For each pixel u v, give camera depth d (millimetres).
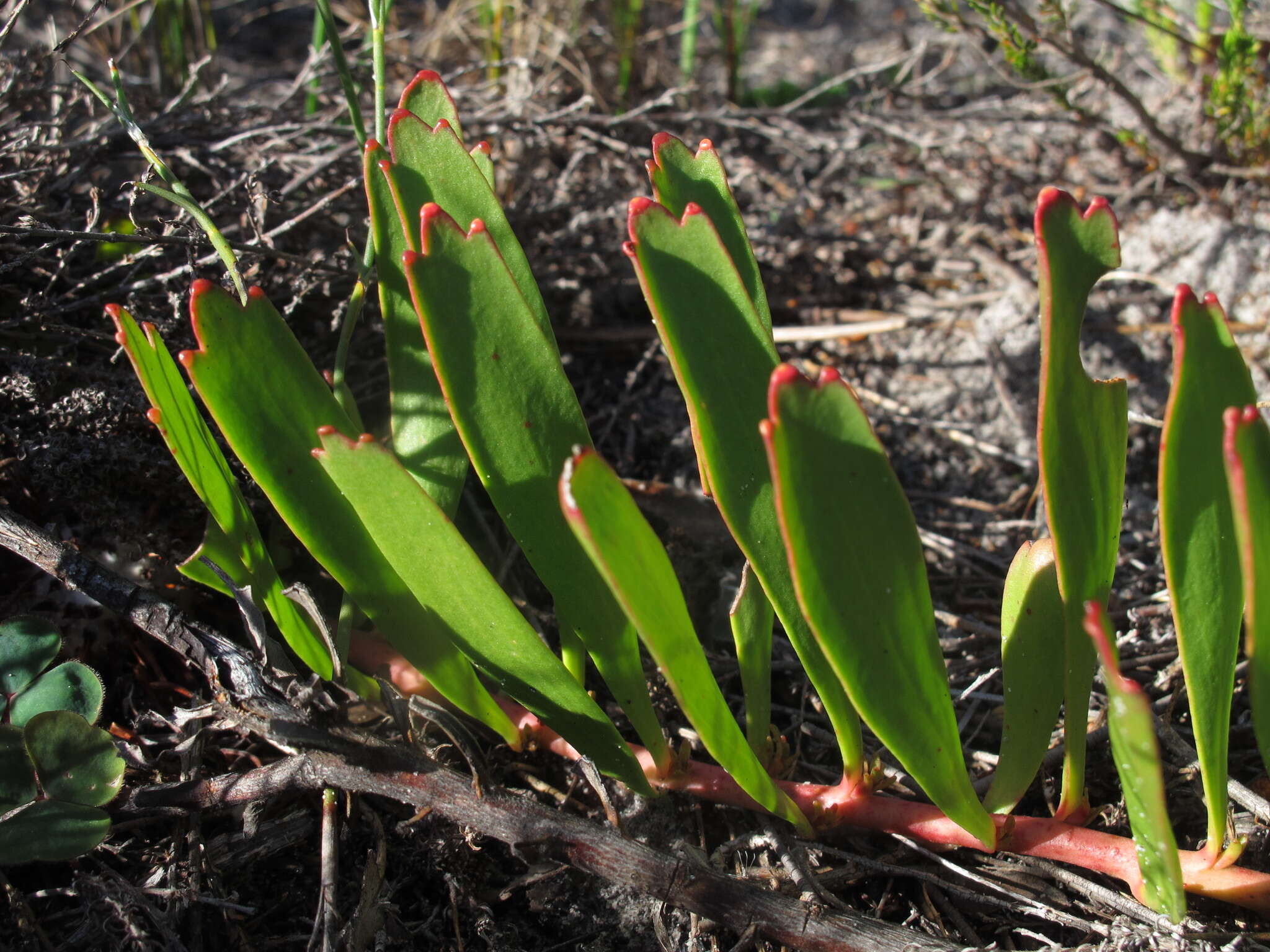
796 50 716
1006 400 409
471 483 362
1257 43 405
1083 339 424
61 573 282
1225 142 430
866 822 278
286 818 284
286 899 278
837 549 227
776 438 216
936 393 419
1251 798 279
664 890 264
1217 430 231
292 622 271
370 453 235
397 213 269
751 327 241
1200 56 466
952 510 386
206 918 270
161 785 278
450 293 244
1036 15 535
